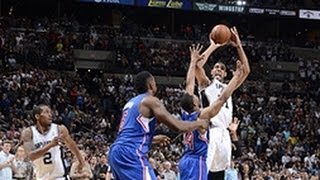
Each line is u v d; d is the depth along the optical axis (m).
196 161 7.64
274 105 31.94
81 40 33.06
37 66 30.27
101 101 28.78
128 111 6.20
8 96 25.33
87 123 25.77
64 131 7.80
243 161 20.11
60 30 33.50
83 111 27.45
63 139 7.78
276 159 26.36
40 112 7.64
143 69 32.62
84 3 34.38
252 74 34.69
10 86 26.09
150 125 6.15
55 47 31.83
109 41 33.47
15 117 24.08
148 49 33.97
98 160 15.84
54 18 35.41
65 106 26.39
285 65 36.16
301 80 35.72
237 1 34.66
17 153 13.65
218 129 7.74
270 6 35.09
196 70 7.88
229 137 7.82
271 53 36.47
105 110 28.14
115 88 29.83
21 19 33.47
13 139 17.89
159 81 32.72
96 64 32.88
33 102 25.77
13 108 24.81
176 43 35.47
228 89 6.80
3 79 26.66
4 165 13.00
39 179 7.88
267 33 40.41
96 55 32.94
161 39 35.38
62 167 7.93
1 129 21.80
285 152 26.97
